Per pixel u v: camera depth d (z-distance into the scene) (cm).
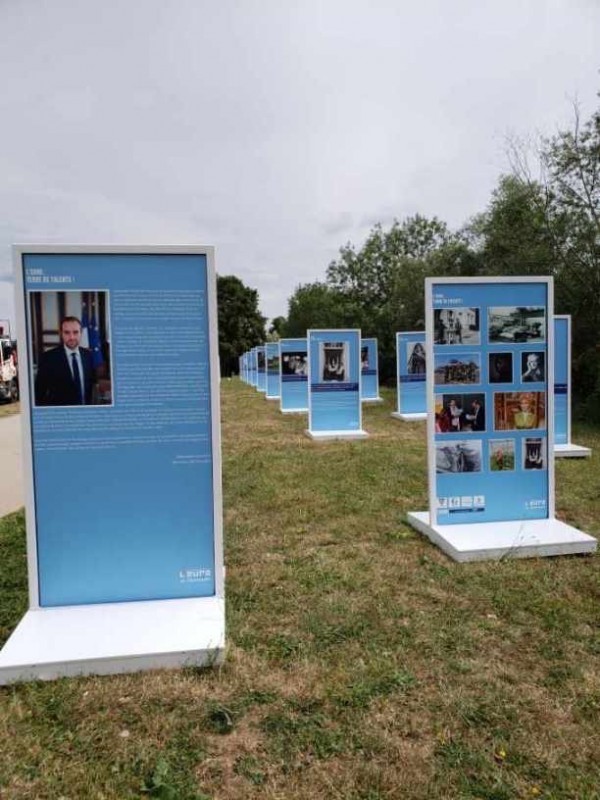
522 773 247
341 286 4747
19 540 562
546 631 368
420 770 248
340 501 693
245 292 6525
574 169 1586
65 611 362
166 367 363
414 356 1584
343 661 333
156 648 322
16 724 278
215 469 373
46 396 356
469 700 296
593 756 257
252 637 359
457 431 528
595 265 1546
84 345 356
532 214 1717
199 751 259
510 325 524
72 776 245
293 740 266
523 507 540
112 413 362
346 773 246
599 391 1437
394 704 293
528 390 532
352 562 489
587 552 493
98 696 297
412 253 4562
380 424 1477
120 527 370
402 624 377
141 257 354
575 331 1598
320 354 1280
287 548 529
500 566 471
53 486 363
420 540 541
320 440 1215
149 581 375
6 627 380
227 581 449
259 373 2975
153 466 369
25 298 349
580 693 302
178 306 359
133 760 255
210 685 307
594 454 1006
